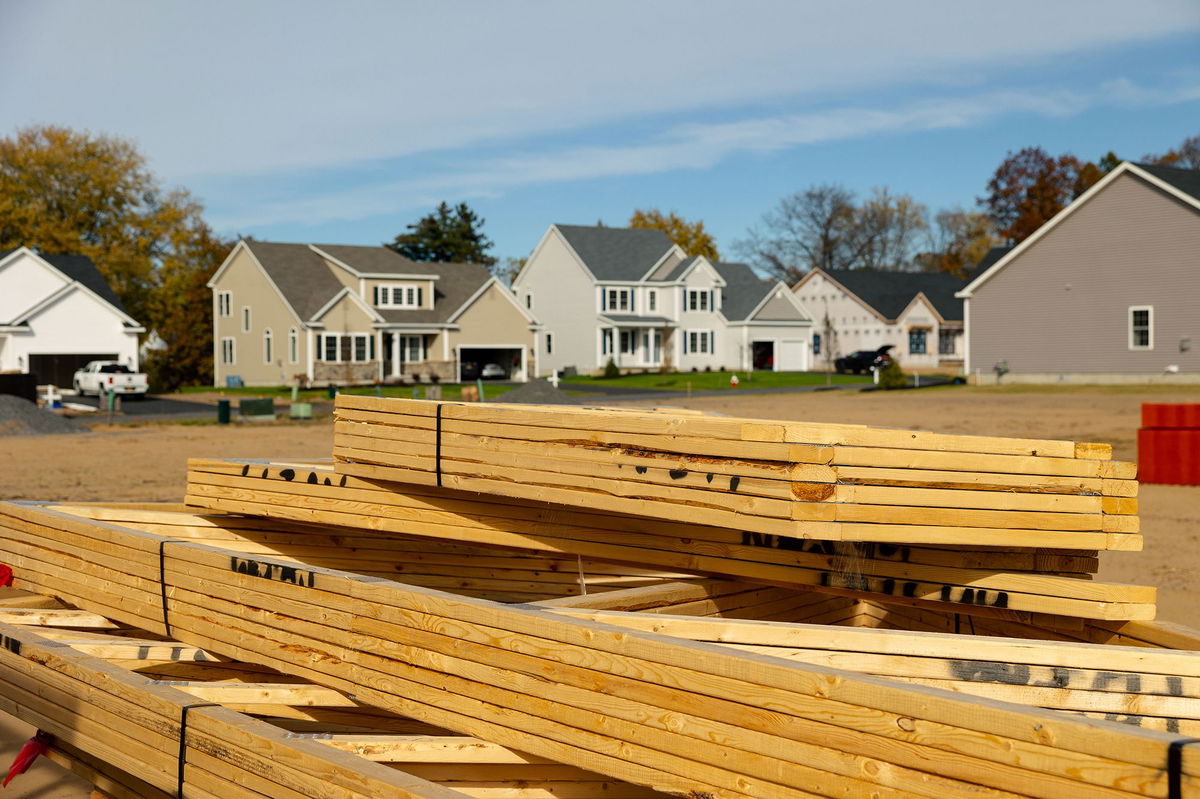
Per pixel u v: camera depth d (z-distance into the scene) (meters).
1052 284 41.72
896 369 43.97
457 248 92.56
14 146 64.06
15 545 6.38
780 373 65.62
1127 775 2.41
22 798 4.89
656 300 65.00
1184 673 3.21
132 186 66.88
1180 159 92.94
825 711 2.94
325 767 3.52
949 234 106.00
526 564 5.74
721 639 3.66
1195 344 37.94
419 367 54.28
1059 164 85.31
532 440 4.46
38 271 48.31
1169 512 13.09
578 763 3.49
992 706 2.66
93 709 4.60
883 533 3.53
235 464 5.84
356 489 5.27
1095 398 33.62
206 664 5.07
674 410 5.56
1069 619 4.12
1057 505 3.73
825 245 102.25
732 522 3.73
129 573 5.37
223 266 57.31
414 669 3.99
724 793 3.13
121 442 24.44
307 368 51.25
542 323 65.81
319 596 4.37
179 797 4.10
